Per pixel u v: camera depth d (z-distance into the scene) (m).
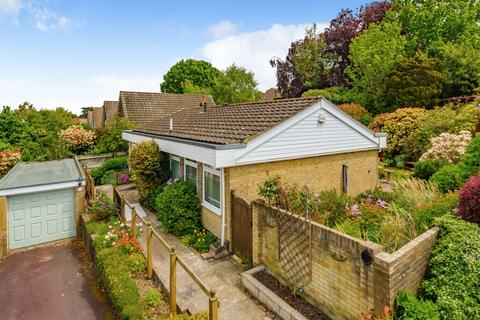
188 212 8.84
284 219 5.84
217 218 8.17
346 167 10.12
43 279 7.45
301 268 5.45
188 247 8.23
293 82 30.34
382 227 5.62
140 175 11.37
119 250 7.34
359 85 23.86
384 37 22.50
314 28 28.75
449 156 11.73
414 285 4.31
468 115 13.75
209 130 9.98
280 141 8.23
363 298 4.29
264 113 9.77
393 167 16.31
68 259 8.66
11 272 7.86
